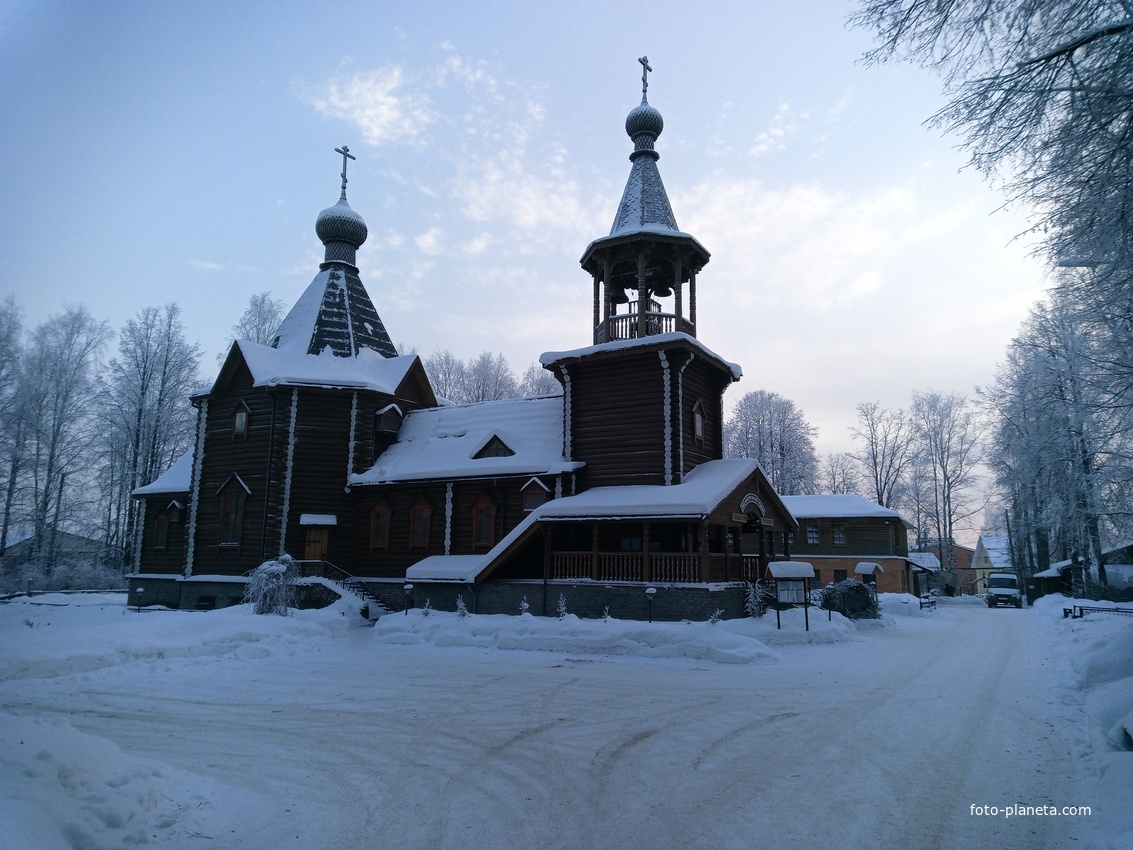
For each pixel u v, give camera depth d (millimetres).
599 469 24969
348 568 28828
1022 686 13508
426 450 29859
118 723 10398
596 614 21391
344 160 36281
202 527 29688
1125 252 8688
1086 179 8234
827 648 19219
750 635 19406
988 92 8172
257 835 6223
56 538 42062
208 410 30766
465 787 7535
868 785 7535
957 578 59281
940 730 9938
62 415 41312
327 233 34531
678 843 6027
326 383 29047
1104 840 5812
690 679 14109
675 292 25844
